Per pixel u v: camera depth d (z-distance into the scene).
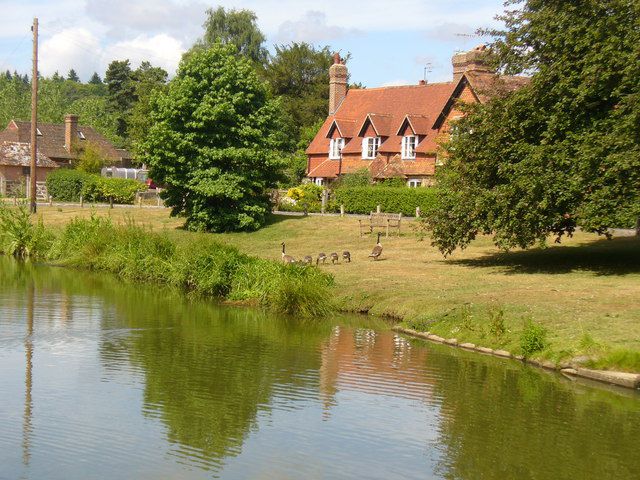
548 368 15.88
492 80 27.23
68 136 89.25
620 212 21.86
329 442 11.44
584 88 22.89
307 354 17.11
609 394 14.12
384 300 22.66
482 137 26.16
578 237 32.34
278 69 90.38
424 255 31.06
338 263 29.33
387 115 60.94
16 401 13.19
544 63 25.12
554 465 10.63
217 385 14.41
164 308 23.44
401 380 14.91
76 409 12.80
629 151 21.55
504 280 24.00
